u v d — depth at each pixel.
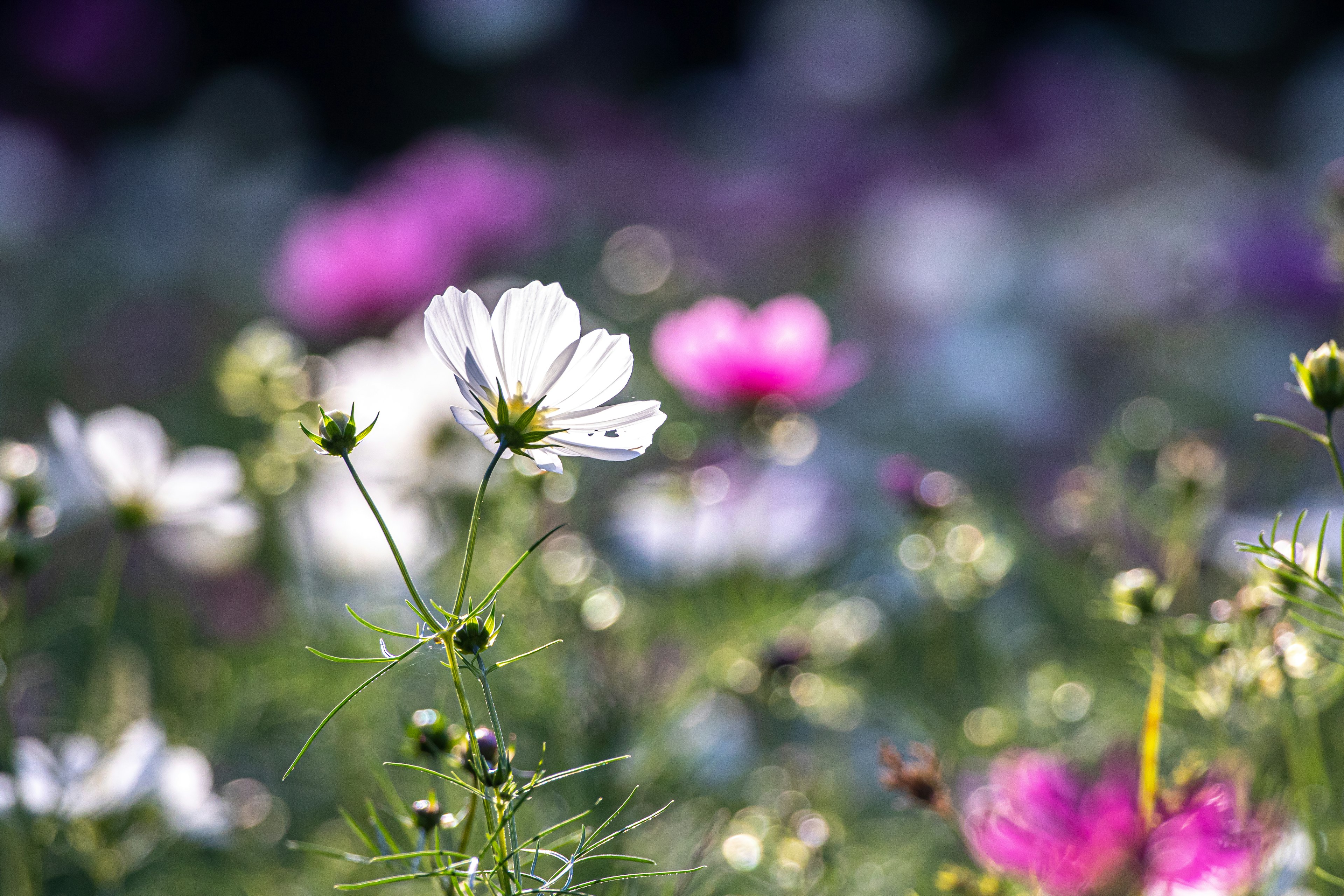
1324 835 1.29
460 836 1.25
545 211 2.91
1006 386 2.07
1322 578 1.28
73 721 1.48
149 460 1.38
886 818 1.45
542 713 1.43
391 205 2.77
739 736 1.41
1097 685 1.47
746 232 3.10
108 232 3.23
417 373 1.50
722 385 1.42
